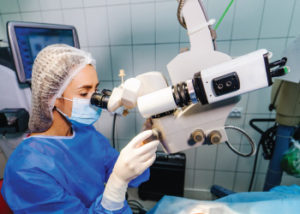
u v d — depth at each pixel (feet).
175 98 1.37
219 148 4.83
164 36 4.05
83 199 2.38
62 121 2.34
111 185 1.74
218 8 3.71
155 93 1.42
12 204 1.80
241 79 1.27
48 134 2.29
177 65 1.57
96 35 4.23
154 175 4.81
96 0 3.96
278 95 3.32
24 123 3.81
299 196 2.41
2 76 3.53
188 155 5.04
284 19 3.61
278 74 1.32
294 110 3.13
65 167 2.23
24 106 3.84
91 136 2.74
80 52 2.18
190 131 1.61
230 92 1.31
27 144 2.04
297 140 3.60
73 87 2.03
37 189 1.76
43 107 2.10
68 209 1.79
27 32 2.93
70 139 2.39
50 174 1.92
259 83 1.29
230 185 5.19
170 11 3.85
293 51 2.41
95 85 2.16
